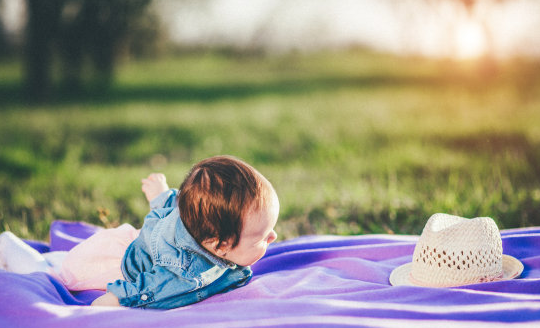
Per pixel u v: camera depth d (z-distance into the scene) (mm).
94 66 19312
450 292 1927
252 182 2023
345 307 1820
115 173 6582
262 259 2637
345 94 16859
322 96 16719
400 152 7062
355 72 26438
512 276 2207
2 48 28578
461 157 6551
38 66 16344
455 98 13617
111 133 10047
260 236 2088
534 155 6211
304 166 6949
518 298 1867
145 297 2107
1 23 23984
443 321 1717
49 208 4824
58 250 2920
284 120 11453
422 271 2207
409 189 5023
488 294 1896
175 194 2609
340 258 2512
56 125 11055
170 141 9211
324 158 7371
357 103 14125
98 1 17984
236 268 2271
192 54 32000
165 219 2230
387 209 4410
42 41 16281
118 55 20516
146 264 2225
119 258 2363
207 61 32375
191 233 2082
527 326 1675
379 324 1676
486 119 9422
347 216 4430
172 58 30844
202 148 8633
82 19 17922
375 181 5609
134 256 2285
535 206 4188
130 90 19922
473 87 15297
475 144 7406
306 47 34438
